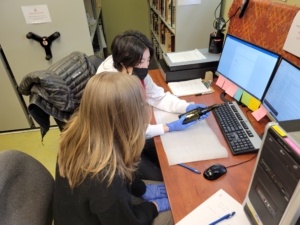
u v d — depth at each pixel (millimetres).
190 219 760
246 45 1223
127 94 710
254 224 716
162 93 1421
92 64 1501
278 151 555
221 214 767
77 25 1939
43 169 915
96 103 698
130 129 749
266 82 1119
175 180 902
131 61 1264
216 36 1675
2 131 2400
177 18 2039
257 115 1195
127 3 3697
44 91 1152
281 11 1127
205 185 875
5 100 2195
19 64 2041
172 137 1120
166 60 1655
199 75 1647
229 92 1426
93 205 725
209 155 997
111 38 3965
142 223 823
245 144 1016
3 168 751
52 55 2041
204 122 1211
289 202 537
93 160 708
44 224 852
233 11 1495
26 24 1869
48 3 1814
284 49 1133
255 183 681
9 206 730
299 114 901
